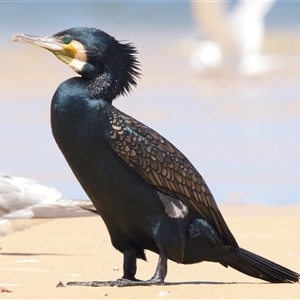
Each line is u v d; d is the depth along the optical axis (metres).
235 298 10.20
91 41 10.73
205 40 47.59
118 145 10.47
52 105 10.58
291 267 13.02
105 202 10.71
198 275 12.45
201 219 11.16
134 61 11.01
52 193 15.66
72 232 17.39
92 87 10.66
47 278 12.05
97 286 10.95
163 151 10.79
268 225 17.77
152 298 10.20
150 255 14.31
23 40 10.87
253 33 45.59
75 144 10.46
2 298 10.27
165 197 10.76
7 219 15.45
